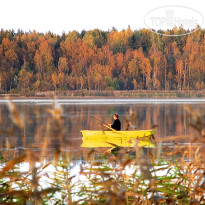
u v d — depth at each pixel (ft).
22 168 58.65
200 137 20.02
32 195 19.97
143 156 20.56
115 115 173.58
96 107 489.67
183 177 27.04
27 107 484.74
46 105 540.11
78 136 192.65
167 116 327.06
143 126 242.99
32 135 175.32
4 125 231.91
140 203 24.93
